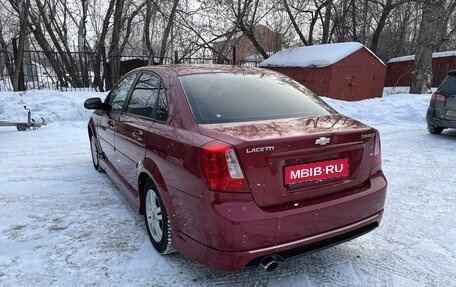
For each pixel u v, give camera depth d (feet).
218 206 7.86
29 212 13.58
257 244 7.97
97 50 54.95
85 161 20.24
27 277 9.66
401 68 79.20
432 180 17.12
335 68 52.08
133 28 62.85
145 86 12.43
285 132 8.61
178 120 9.72
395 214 13.43
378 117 34.76
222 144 8.04
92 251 10.90
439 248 11.08
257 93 10.94
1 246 11.20
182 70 11.59
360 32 83.51
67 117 33.24
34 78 54.49
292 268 10.05
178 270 9.91
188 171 8.46
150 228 10.89
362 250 10.98
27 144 24.34
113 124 14.10
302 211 8.30
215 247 8.02
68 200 14.69
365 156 9.48
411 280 9.50
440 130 27.22
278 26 71.92
